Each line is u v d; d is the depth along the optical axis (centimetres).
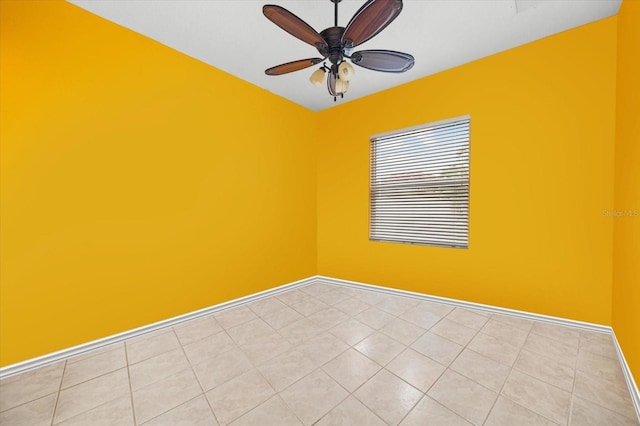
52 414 139
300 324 245
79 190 192
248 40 229
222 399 150
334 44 162
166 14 198
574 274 222
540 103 232
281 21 138
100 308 203
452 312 264
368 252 344
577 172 219
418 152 305
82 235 194
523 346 199
